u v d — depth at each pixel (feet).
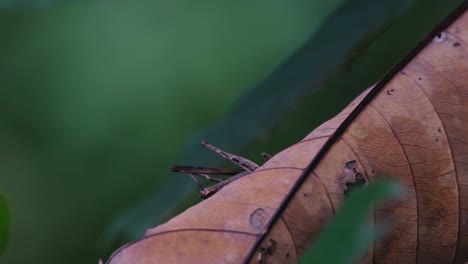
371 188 1.28
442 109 1.51
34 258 4.09
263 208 1.47
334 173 1.48
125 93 4.08
